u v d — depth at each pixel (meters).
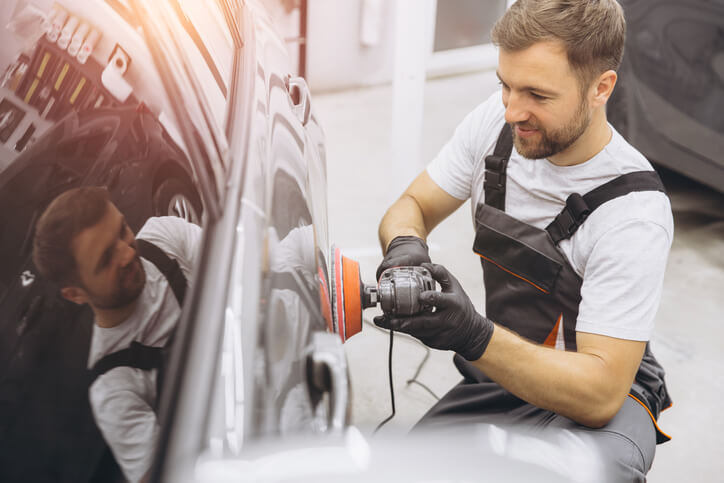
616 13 0.98
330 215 2.81
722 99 2.39
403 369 2.00
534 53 0.97
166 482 0.53
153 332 0.67
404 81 2.21
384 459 0.52
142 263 0.74
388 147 3.51
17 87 0.87
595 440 1.08
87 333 0.68
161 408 0.60
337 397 0.71
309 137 1.31
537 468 0.56
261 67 1.29
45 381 0.66
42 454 0.61
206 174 0.86
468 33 4.52
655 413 1.23
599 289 1.08
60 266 0.74
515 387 1.08
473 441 0.55
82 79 0.91
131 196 0.82
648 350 1.29
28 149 0.83
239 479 0.52
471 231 2.74
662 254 1.06
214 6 1.26
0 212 0.78
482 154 1.29
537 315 1.22
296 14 3.88
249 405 0.61
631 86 2.67
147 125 0.90
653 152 2.70
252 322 0.68
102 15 0.96
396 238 1.30
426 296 1.03
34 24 0.92
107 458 0.60
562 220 1.13
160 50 0.99
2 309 0.72
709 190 3.08
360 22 4.16
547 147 1.06
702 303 2.33
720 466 1.71
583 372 1.05
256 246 0.77
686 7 2.39
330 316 0.90
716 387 1.96
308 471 0.52
